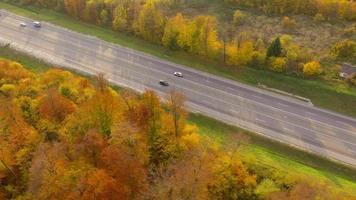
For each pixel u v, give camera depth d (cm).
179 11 14500
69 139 7319
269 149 9762
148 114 7819
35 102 8619
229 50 12181
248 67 12250
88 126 7419
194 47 12619
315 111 10919
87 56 13050
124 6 14162
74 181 6303
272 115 10769
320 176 8906
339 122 10594
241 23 13712
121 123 7100
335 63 12006
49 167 6512
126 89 10794
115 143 6888
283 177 8350
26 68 12356
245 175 7881
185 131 8169
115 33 14212
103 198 6147
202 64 12562
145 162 7125
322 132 10275
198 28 12456
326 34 13000
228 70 12269
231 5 14600
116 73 12238
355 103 10962
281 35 13088
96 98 7675
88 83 10094
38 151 6912
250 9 14362
